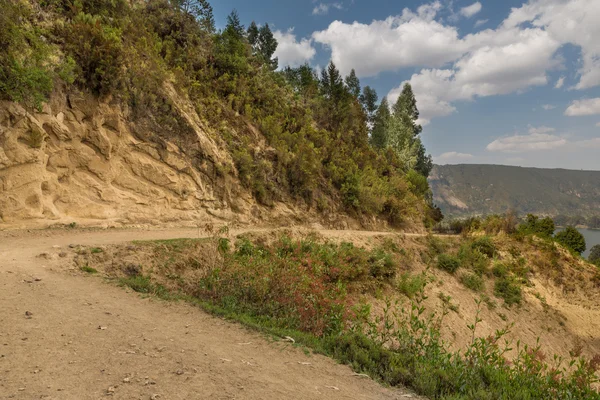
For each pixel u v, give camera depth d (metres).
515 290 23.36
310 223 27.89
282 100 33.56
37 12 16.25
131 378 4.28
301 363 5.76
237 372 4.93
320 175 31.66
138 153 18.31
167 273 10.15
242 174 23.92
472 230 34.00
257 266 10.58
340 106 42.53
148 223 17.95
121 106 17.70
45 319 6.01
